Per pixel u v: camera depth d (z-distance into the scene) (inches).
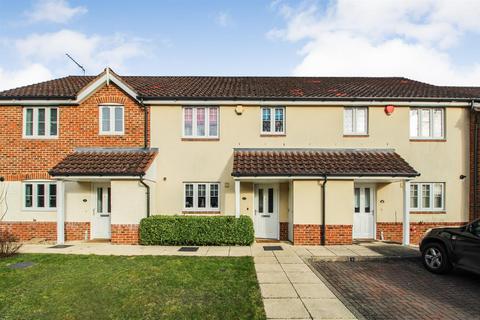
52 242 494.6
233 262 369.1
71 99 527.2
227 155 542.0
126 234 471.2
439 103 543.2
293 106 549.6
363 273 352.5
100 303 252.8
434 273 349.1
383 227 534.9
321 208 479.5
